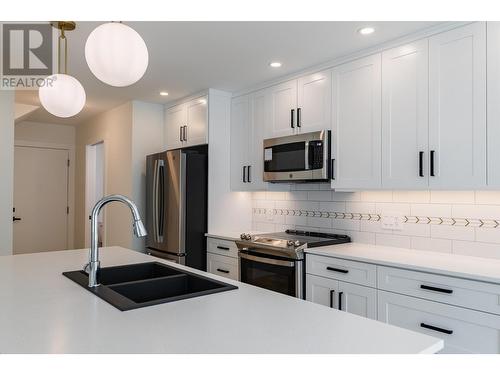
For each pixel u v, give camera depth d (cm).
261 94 345
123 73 143
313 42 250
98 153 566
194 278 176
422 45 229
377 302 223
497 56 198
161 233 370
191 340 100
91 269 155
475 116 205
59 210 602
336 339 101
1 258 228
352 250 259
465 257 232
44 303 135
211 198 367
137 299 165
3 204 325
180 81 343
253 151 352
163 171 373
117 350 94
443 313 194
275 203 375
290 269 271
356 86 266
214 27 229
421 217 260
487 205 229
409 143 235
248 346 96
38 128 582
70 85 183
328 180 289
